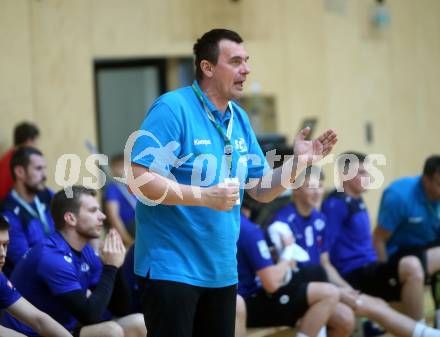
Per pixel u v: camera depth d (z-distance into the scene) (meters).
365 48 31.77
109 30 24.91
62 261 12.86
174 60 26.83
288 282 15.62
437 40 34.31
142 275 10.23
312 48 29.69
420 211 18.45
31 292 12.95
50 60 23.69
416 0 33.72
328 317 15.38
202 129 10.28
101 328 12.77
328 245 17.78
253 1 28.06
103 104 27.67
